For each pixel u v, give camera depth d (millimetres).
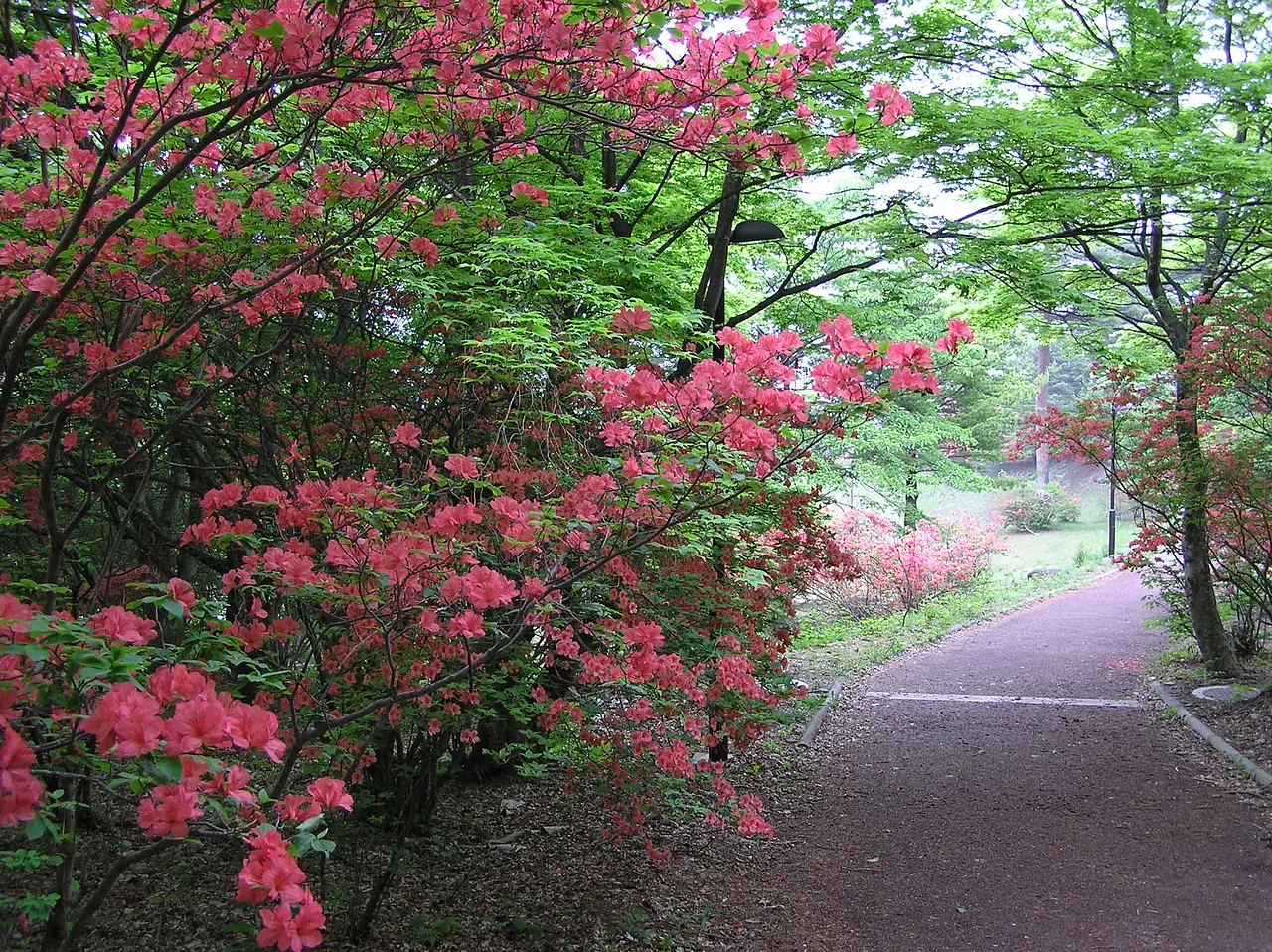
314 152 4051
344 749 3477
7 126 2859
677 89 2588
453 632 2551
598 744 4090
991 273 7418
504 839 5262
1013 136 6371
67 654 1641
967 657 11156
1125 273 9719
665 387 2674
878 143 6508
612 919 4348
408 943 3965
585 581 3771
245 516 4176
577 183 5531
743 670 4125
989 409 19891
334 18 2287
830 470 12117
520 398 4113
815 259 12594
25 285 2723
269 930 1650
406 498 3373
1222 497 8156
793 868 5082
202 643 2457
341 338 4566
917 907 4559
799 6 6188
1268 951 3963
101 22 2676
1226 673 9008
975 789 6367
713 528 4652
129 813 4531
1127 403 8797
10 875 3477
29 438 3227
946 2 7543
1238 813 5637
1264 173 6539
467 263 4180
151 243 2977
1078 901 4539
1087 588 16828
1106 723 7898
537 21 2387
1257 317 7215
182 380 4023
